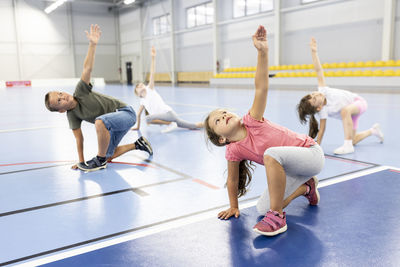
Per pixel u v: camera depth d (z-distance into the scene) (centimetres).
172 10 2081
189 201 216
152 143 400
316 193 199
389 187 229
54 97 269
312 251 151
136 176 272
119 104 308
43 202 221
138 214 198
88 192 238
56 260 149
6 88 1859
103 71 2628
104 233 175
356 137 357
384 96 861
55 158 341
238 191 202
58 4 2070
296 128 464
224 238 166
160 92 1323
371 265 139
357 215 188
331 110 327
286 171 177
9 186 255
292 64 1471
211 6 1823
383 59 1131
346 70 1209
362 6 1192
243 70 1641
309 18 1370
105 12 2577
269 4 1529
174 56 2141
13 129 525
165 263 144
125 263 145
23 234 177
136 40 2481
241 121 178
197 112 677
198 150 360
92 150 372
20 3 2244
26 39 2289
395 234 165
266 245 158
